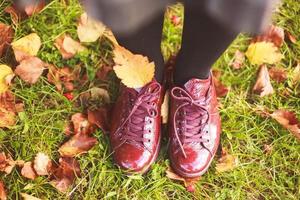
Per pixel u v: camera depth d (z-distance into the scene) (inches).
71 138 37.8
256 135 39.1
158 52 33.8
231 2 23.3
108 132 38.1
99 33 41.3
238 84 41.1
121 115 36.5
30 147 37.5
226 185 37.1
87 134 38.1
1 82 39.0
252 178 37.5
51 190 36.2
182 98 35.7
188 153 35.8
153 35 31.3
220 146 38.3
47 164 36.7
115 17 25.0
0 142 37.6
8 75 39.3
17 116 38.4
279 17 43.6
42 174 36.4
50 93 39.5
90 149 37.4
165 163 36.9
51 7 42.4
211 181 37.0
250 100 40.7
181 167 35.8
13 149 37.5
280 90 41.2
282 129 39.4
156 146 36.4
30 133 37.9
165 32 42.3
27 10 41.3
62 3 42.7
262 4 22.9
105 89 40.1
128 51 32.6
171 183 36.5
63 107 39.1
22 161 36.7
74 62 40.8
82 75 40.5
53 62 40.7
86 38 41.1
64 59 40.8
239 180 37.3
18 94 39.2
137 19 26.0
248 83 41.2
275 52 41.8
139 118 35.9
